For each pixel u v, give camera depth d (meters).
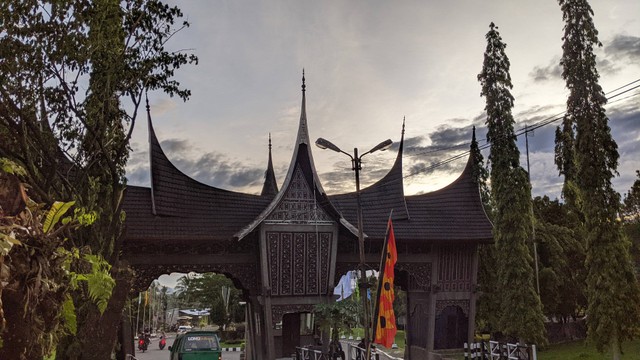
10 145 10.67
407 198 25.17
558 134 28.61
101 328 8.86
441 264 24.59
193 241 20.56
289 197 22.19
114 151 12.92
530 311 22.77
